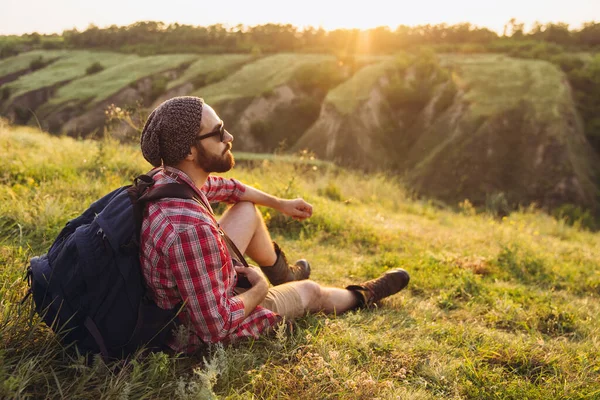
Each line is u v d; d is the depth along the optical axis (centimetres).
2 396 164
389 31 14575
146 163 659
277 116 9044
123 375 186
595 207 6538
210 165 193
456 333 277
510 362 248
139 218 183
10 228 348
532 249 540
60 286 185
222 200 265
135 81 9606
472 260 471
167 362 192
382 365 229
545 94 8150
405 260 445
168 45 13362
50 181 507
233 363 208
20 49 12331
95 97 8894
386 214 772
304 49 13300
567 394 217
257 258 276
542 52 11188
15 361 189
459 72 9606
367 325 271
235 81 10181
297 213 285
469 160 7331
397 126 8806
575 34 14175
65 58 11869
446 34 14575
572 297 398
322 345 232
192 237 179
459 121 8025
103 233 181
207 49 12988
